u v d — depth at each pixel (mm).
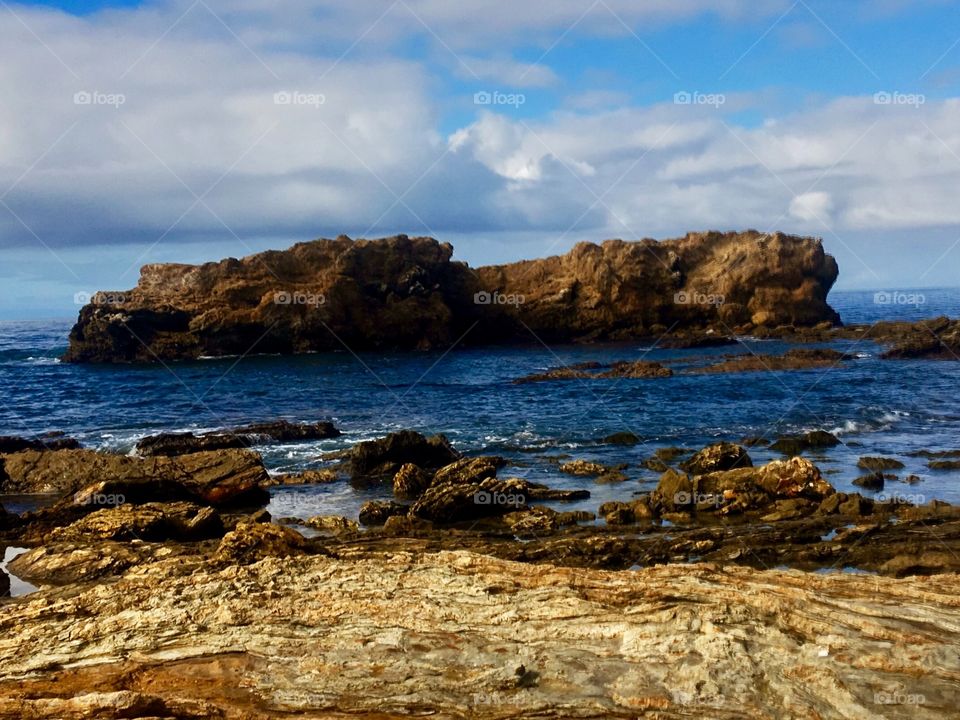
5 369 70062
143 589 10648
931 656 8117
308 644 8938
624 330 90750
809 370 56344
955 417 36406
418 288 85250
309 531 19922
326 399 47406
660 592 9719
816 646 8406
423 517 20922
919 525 17359
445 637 8984
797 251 91188
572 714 7668
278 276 81562
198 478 23484
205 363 71750
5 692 8391
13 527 19906
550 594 9781
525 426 36125
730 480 21375
